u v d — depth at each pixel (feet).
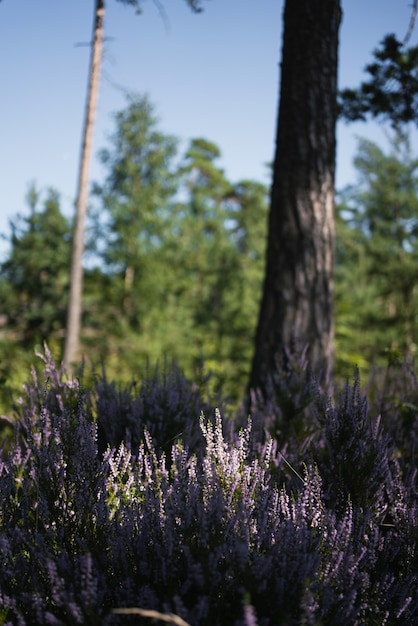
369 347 54.44
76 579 7.37
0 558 7.83
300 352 18.39
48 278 64.03
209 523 7.59
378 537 9.07
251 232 109.19
